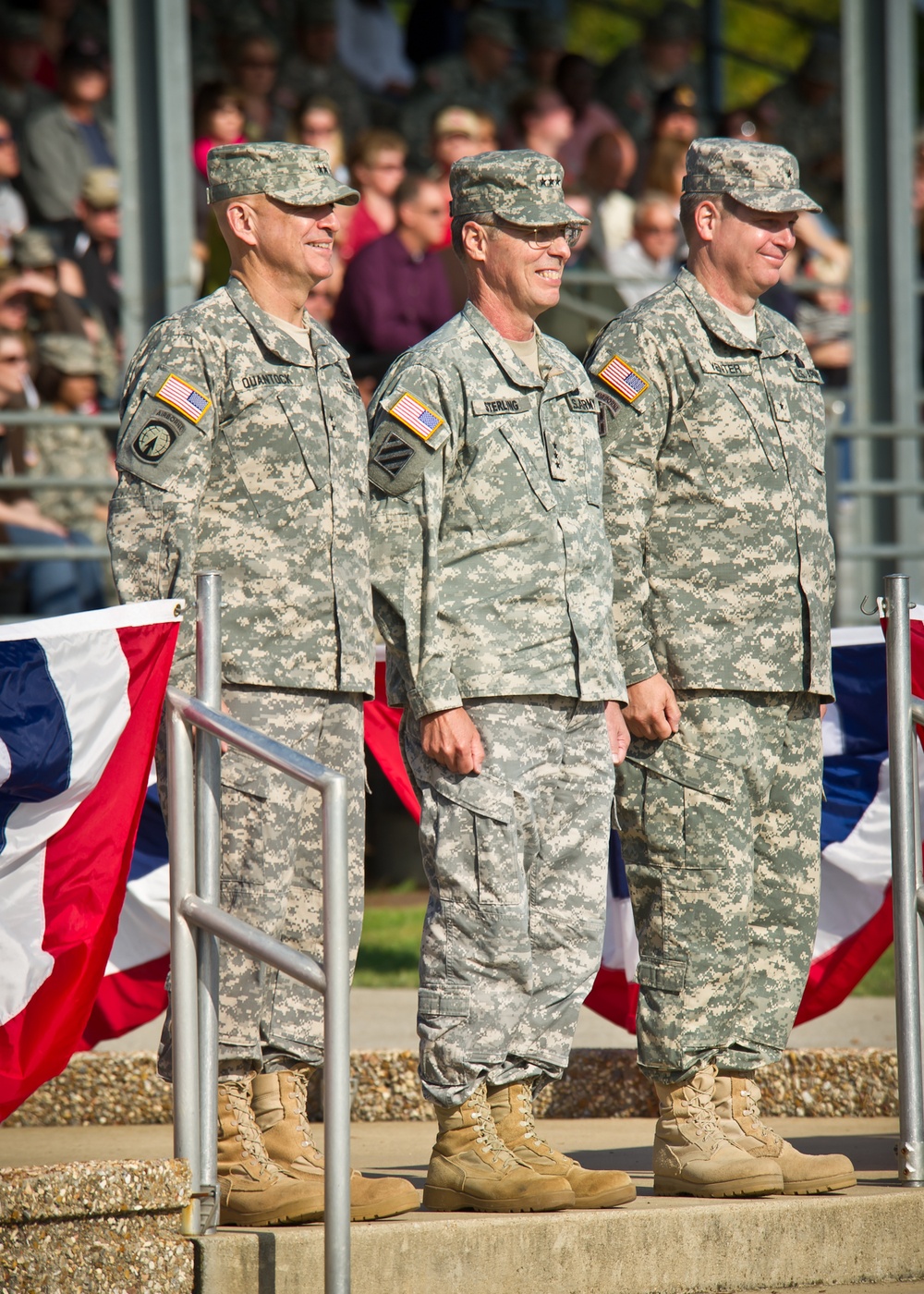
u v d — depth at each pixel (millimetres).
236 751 11609
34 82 33312
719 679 13156
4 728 10906
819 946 16203
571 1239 11461
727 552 13266
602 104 40250
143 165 27609
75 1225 10156
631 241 33000
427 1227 11000
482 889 12016
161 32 27266
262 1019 11773
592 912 12461
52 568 29016
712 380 13305
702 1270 11906
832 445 27656
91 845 11164
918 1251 12719
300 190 12094
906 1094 13195
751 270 13516
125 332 27859
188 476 11633
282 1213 11180
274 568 11820
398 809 30688
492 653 12172
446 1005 12000
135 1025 16922
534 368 12758
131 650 11188
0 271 29750
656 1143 13164
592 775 12508
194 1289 10477
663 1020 13109
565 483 12523
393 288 27859
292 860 11820
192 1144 10742
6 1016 10969
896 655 13211
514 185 12430
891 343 31547
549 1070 12359
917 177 38969
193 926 10844
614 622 13109
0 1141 15719
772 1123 16750
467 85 38094
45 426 29531
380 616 12352
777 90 42656
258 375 11906
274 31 37375
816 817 13805
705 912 13172
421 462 12227
